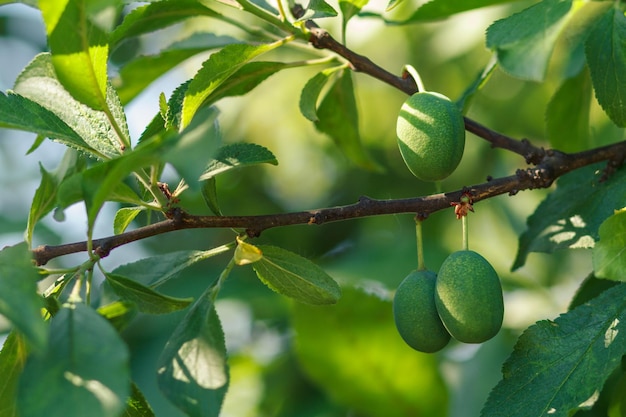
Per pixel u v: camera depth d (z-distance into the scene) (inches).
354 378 23.1
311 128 28.9
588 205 20.9
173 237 28.2
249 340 27.7
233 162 18.9
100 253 18.7
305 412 24.9
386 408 23.2
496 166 28.5
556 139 22.8
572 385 18.9
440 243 27.9
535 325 19.4
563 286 27.6
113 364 16.9
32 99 18.9
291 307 22.8
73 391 16.8
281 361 25.9
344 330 22.7
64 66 18.2
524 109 28.3
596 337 19.1
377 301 22.5
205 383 17.7
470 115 28.5
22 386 16.9
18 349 18.4
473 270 19.0
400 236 27.7
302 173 29.2
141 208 19.5
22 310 16.8
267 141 29.8
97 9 17.4
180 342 18.1
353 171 28.5
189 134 17.0
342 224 28.0
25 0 19.3
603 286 20.9
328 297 19.2
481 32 27.0
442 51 27.5
